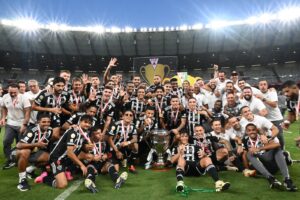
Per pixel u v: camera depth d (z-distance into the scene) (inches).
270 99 224.7
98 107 231.3
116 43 1162.6
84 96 251.0
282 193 152.5
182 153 188.4
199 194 152.2
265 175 166.9
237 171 201.6
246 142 189.2
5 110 235.3
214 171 166.4
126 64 1246.3
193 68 1298.0
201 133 200.1
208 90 313.4
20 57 1182.3
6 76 1237.1
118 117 266.2
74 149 171.5
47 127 173.8
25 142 165.8
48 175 176.4
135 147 224.5
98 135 189.0
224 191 156.8
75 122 211.3
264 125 194.5
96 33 1131.3
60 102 214.5
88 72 1293.1
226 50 1188.5
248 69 1269.7
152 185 169.2
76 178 183.2
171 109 249.3
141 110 267.6
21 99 221.8
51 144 191.3
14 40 1098.1
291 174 190.7
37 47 1144.2
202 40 1155.3
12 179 180.4
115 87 281.4
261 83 230.1
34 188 162.1
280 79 1191.6
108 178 184.7
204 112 242.5
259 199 143.6
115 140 211.9
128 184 171.6
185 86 290.0
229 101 243.9
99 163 189.0
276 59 1222.3
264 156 181.6
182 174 170.1
